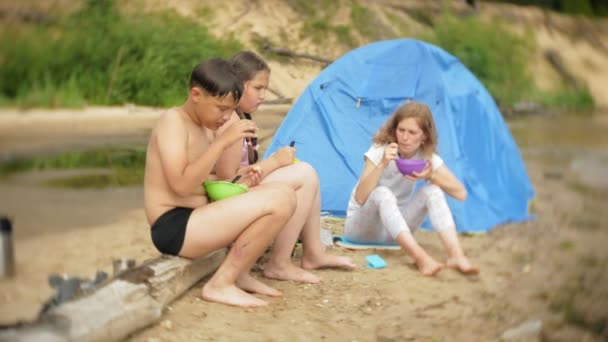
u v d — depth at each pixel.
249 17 12.12
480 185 3.91
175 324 2.08
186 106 2.32
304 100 4.16
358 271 2.81
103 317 1.83
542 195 4.63
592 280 2.65
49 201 3.88
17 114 7.60
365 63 4.21
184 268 2.32
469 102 4.15
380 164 2.92
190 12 11.62
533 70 15.59
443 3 15.86
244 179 2.54
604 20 19.42
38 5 10.47
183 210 2.30
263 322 2.17
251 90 2.65
